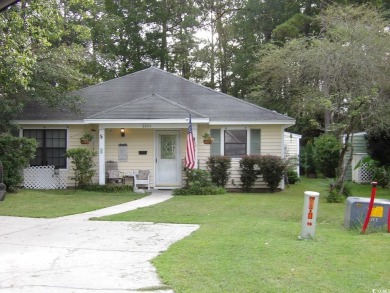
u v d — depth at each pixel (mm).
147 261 5898
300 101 18234
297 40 20766
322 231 8125
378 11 21281
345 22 17875
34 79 15508
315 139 26828
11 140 14906
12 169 14914
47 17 12852
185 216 10219
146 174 17016
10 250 6691
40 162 17641
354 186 20031
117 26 30547
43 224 9148
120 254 6352
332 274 5125
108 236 7777
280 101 23125
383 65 15609
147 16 35219
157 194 15461
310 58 17078
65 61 17016
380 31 17203
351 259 5820
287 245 6684
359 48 15664
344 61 15430
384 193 16766
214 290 4582
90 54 24203
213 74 39000
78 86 19672
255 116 17266
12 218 9984
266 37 33812
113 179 16969
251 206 12164
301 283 4789
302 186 19906
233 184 17312
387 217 8219
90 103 18500
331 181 14531
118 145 17469
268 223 9016
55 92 16281
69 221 9516
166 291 4613
